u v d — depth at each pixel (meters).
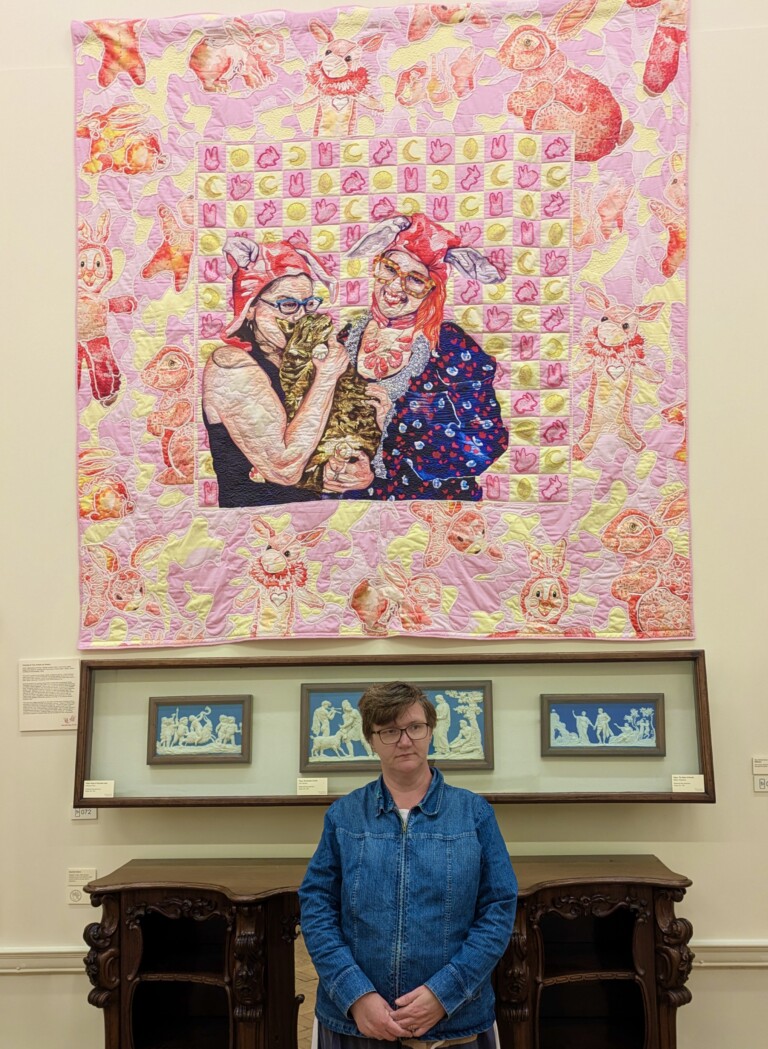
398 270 3.48
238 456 3.47
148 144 3.55
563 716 3.29
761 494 3.41
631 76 3.46
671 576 3.38
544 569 3.39
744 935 3.30
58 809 3.45
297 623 3.41
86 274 3.54
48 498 3.54
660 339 3.43
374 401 3.46
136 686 3.40
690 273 3.47
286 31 3.53
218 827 3.41
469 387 3.45
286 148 3.52
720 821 3.33
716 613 3.38
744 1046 3.30
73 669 3.48
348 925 2.34
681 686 3.31
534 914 2.93
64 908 3.43
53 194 3.59
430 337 3.46
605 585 3.39
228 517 3.46
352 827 2.39
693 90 3.49
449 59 3.50
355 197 3.50
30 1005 3.44
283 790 3.30
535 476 3.42
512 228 3.46
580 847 3.34
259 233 3.51
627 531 3.40
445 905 2.29
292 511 3.44
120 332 3.52
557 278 3.45
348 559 3.42
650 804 3.35
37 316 3.58
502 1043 2.86
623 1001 3.21
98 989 2.98
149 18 3.59
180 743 3.34
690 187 3.48
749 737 3.35
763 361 3.44
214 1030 3.16
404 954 2.27
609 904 2.96
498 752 3.28
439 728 3.29
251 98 3.53
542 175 3.46
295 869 3.20
